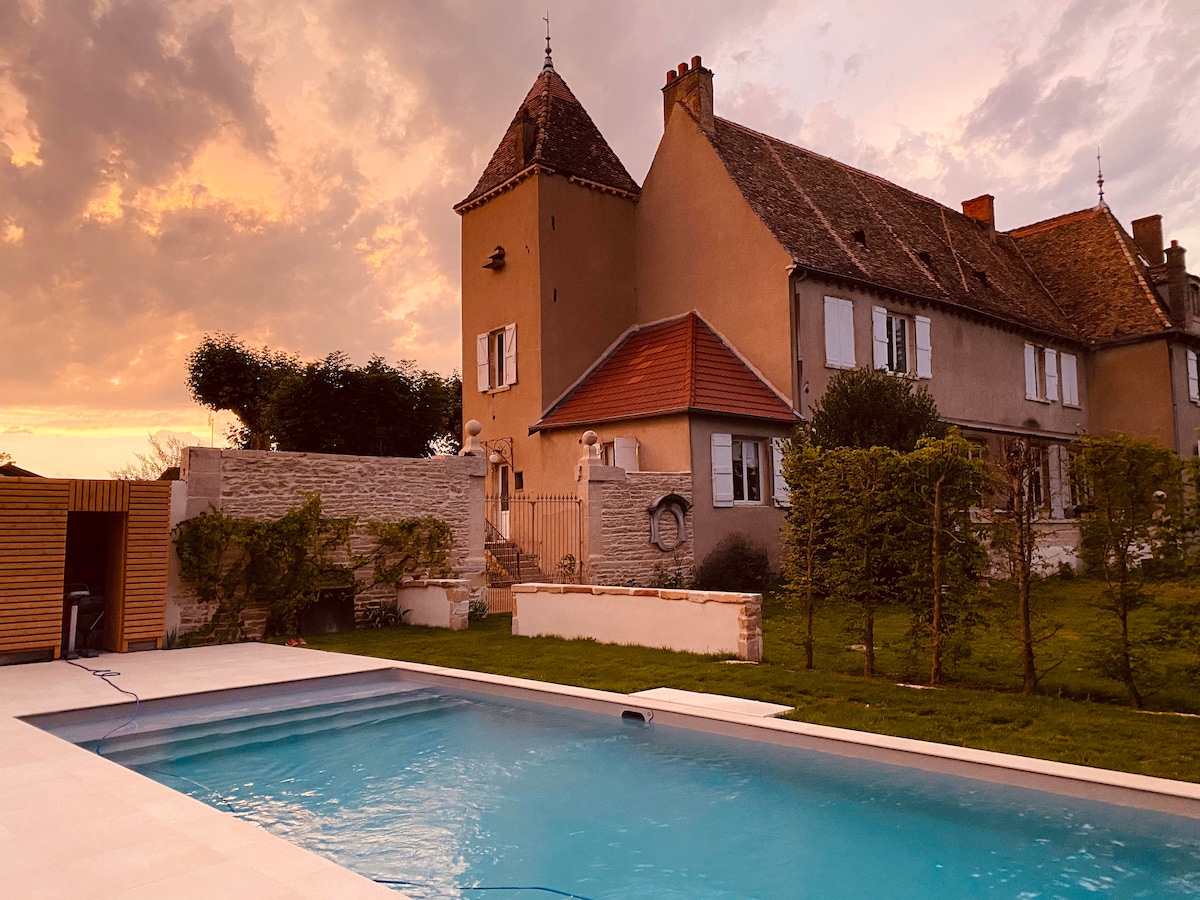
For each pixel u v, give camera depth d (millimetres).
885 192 26234
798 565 9422
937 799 5133
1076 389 26891
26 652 10109
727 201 20359
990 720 6555
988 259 27656
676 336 20406
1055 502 23906
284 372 33469
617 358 21703
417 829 4977
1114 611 7230
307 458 13328
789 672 8617
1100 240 29297
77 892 3340
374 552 13938
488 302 22953
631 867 4379
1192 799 4344
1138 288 27109
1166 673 8055
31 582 10102
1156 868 4078
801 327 18969
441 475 15031
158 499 11391
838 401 15898
